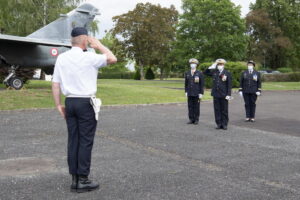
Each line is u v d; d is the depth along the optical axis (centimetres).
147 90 2122
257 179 495
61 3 2878
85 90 432
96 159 601
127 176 503
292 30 5853
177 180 486
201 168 550
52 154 636
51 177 495
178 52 4238
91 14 2091
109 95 1716
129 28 5609
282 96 2319
